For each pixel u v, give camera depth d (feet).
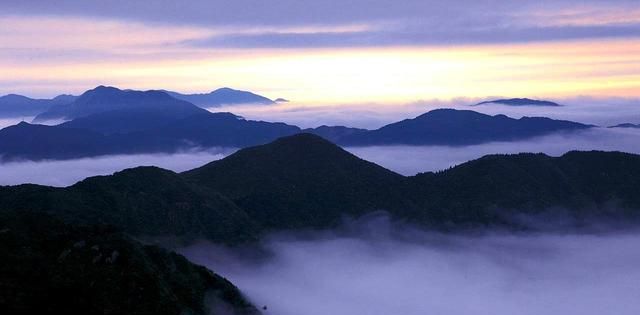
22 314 196.85
